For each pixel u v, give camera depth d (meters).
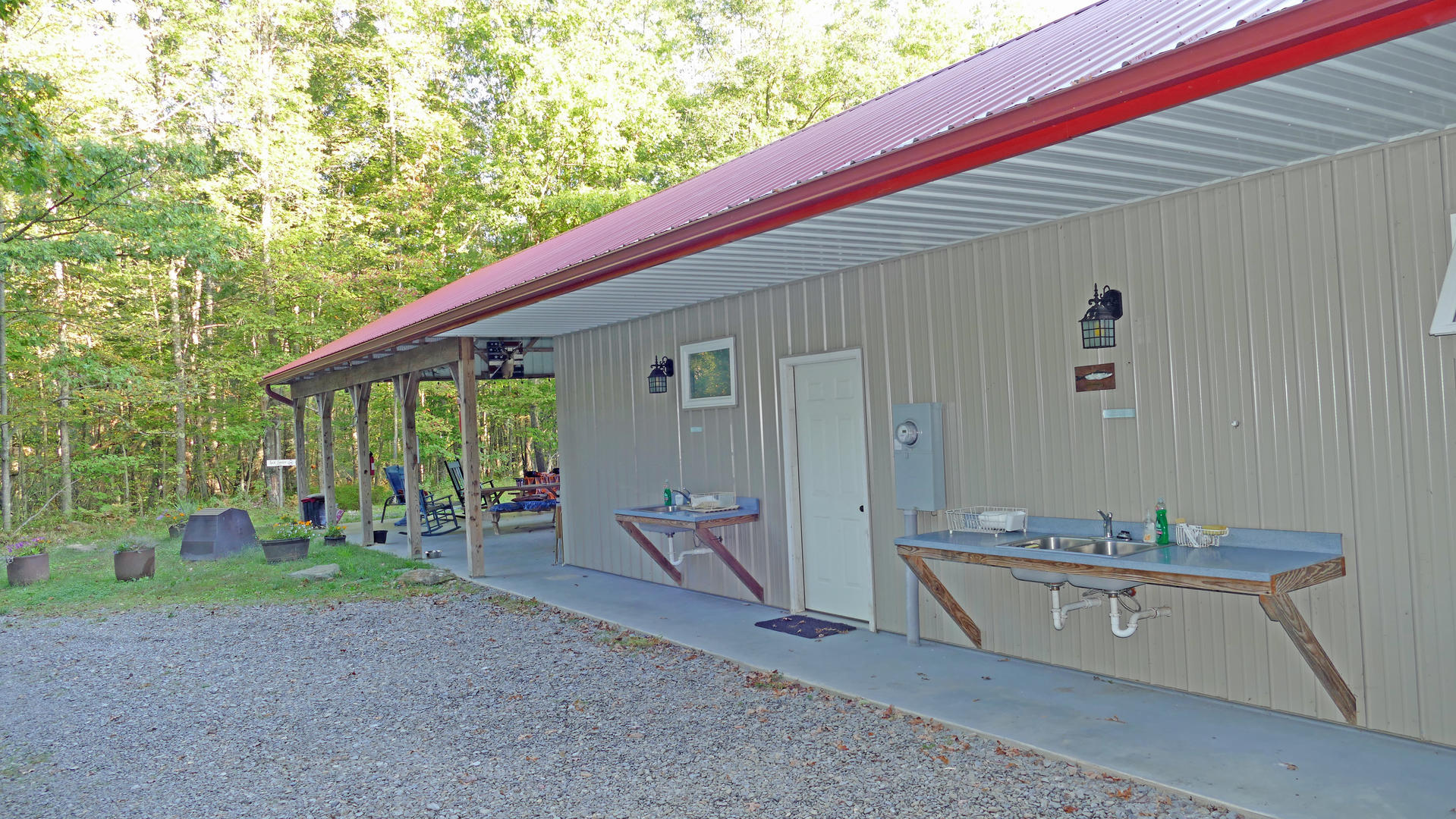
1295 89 3.01
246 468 23.41
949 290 5.84
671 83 26.66
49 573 10.60
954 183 4.07
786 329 7.18
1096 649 5.18
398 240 22.81
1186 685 4.76
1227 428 4.46
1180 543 4.55
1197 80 2.66
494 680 5.77
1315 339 4.12
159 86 20.17
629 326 9.12
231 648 7.01
